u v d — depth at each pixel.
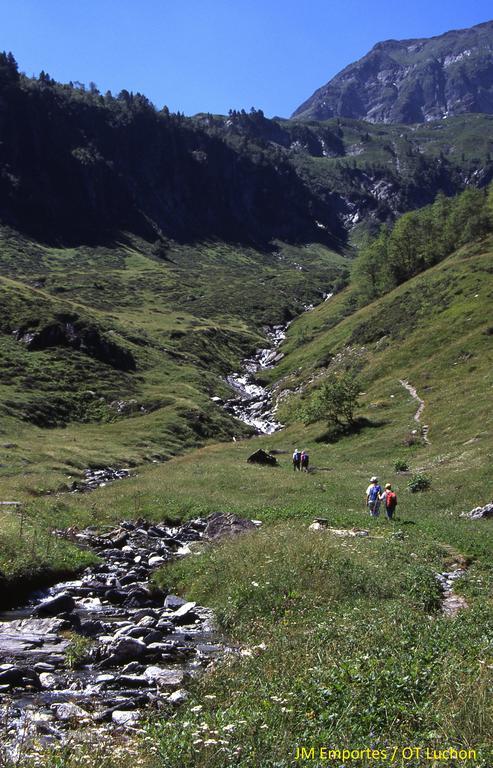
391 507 30.25
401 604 14.36
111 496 38.81
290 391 105.12
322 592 15.94
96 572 21.45
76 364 95.25
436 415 62.66
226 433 86.75
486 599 14.69
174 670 11.60
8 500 31.22
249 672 10.12
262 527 27.08
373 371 85.56
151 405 89.12
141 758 7.04
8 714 9.16
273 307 180.75
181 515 34.06
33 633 14.30
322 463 57.66
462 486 37.88
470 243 117.62
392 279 131.62
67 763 6.91
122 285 186.50
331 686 8.31
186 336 135.00
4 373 85.50
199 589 18.14
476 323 83.12
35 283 169.88
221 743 6.88
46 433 71.94
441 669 8.66
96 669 12.01
